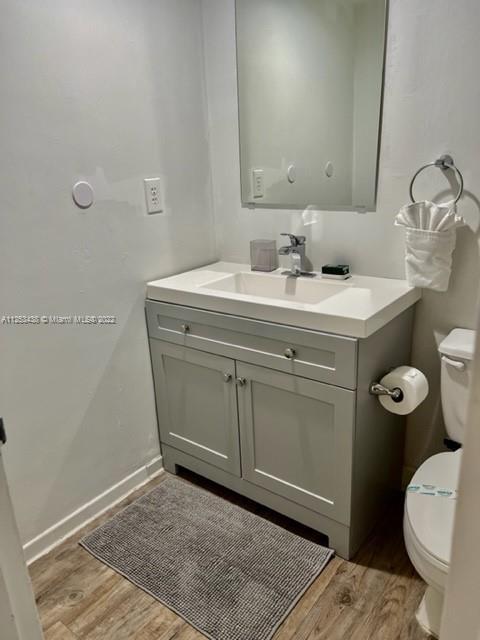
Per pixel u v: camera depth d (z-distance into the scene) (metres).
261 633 1.42
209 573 1.63
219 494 2.04
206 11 1.98
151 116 1.86
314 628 1.43
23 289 1.56
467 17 1.45
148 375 2.08
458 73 1.51
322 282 1.85
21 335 1.58
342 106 1.76
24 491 1.69
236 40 1.94
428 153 1.63
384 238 1.80
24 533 1.72
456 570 0.51
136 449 2.08
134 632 1.45
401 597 1.52
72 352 1.75
